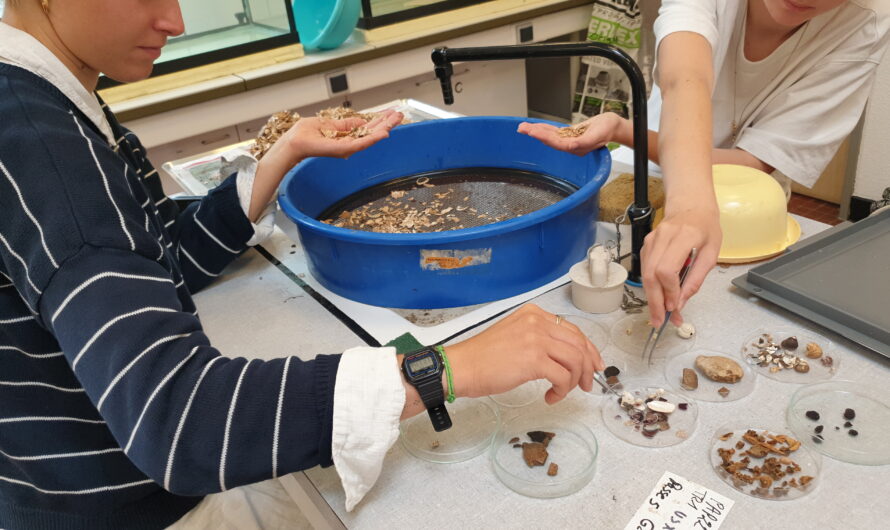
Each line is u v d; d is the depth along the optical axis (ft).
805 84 3.40
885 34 3.16
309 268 3.12
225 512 2.51
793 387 2.05
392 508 1.81
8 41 1.70
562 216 2.72
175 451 1.58
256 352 2.59
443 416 1.82
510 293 2.81
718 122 3.82
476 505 1.78
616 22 7.95
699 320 2.43
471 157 3.83
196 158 4.51
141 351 1.54
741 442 1.87
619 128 3.22
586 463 1.87
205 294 3.08
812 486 1.70
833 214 6.93
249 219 3.03
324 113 4.25
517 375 1.80
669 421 1.98
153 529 2.34
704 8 3.14
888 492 1.66
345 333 2.66
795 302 2.36
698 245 2.14
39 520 2.16
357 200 3.65
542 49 2.36
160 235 2.10
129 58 1.85
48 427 1.99
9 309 1.78
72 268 1.50
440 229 3.19
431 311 2.78
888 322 2.18
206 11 6.17
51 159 1.53
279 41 6.48
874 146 6.15
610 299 2.53
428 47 7.14
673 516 1.67
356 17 6.61
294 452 1.66
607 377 2.19
